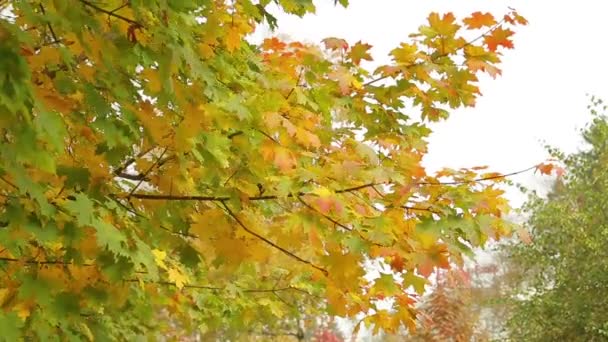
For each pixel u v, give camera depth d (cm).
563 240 1184
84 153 233
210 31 241
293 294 503
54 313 237
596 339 1117
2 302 244
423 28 325
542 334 1173
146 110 224
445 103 352
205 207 293
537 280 1237
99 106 209
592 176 1240
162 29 195
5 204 200
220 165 257
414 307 349
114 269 236
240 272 434
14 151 161
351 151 301
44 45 194
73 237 214
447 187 264
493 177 276
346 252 295
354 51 365
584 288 1134
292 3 268
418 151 369
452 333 1095
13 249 210
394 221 269
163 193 289
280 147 256
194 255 300
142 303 389
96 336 290
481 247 271
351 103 344
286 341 951
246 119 249
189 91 221
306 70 339
